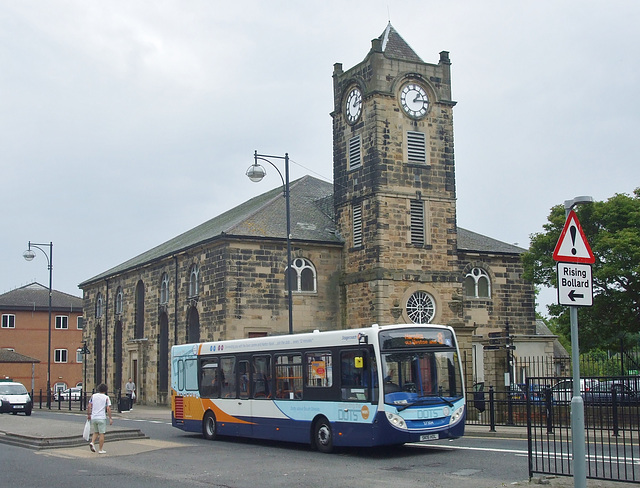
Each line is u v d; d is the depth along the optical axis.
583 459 12.05
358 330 21.30
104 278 61.31
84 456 22.25
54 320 86.19
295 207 47.34
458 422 21.38
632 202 39.81
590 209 40.62
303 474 17.81
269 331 42.03
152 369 51.66
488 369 46.50
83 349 60.69
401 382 20.70
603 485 14.27
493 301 48.44
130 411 45.22
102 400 23.27
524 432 24.55
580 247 12.39
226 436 28.02
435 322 41.81
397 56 42.97
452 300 42.56
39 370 84.31
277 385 24.14
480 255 48.34
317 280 43.66
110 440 26.25
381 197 41.47
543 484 14.55
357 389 21.03
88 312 65.94
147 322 52.94
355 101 43.75
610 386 22.75
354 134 43.72
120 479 17.67
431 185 42.88
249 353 25.56
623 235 38.12
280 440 24.72
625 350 39.31
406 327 21.27
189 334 46.25
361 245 42.56
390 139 42.03
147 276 53.31
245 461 20.55
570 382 21.62
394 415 20.31
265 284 42.31
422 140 42.94
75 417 42.31
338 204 44.94
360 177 42.91
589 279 12.41
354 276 42.69
